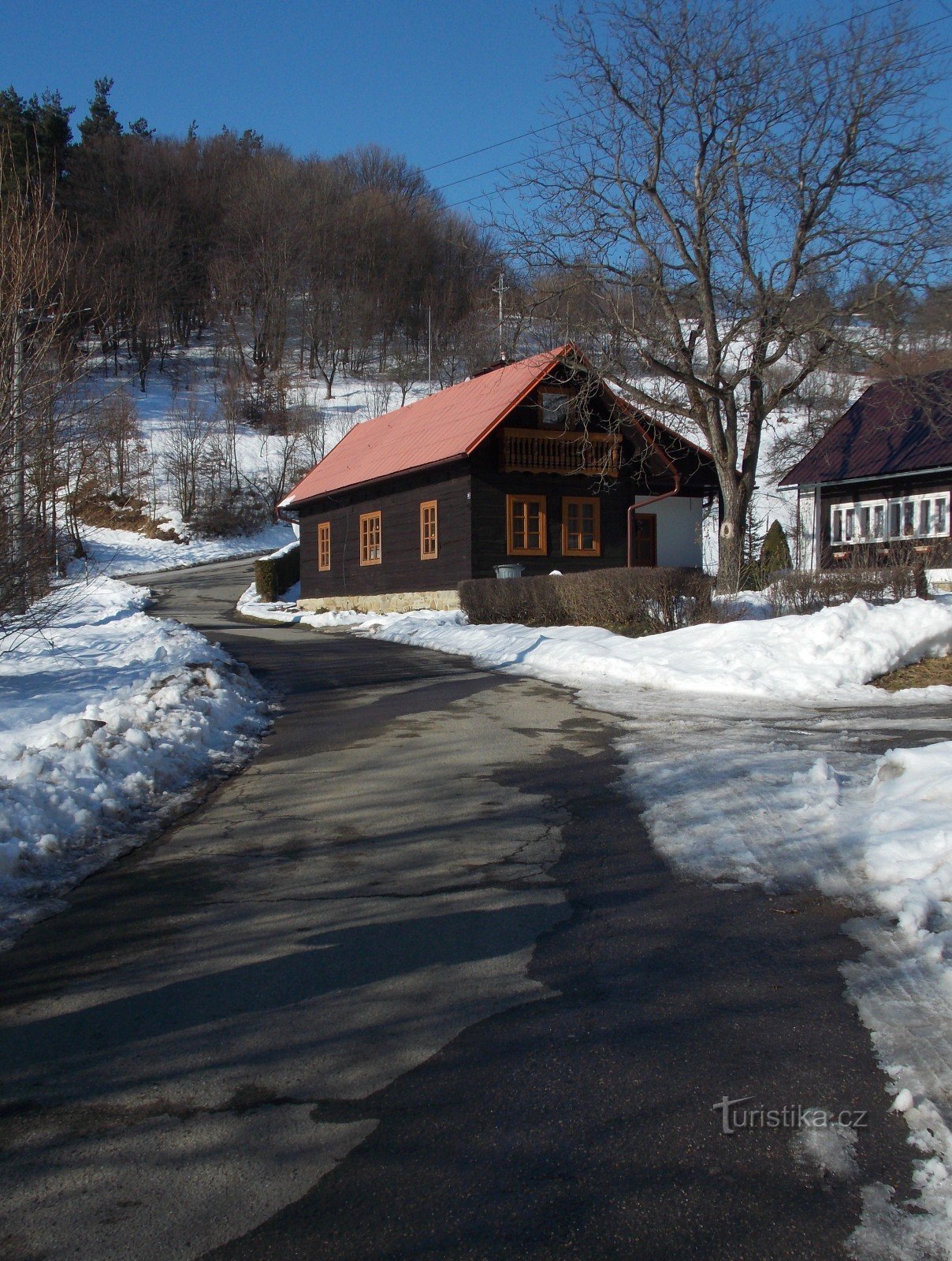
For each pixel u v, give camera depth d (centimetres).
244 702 1179
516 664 1522
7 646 1600
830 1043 375
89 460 1505
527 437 2539
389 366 8725
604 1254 265
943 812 595
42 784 687
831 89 1958
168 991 430
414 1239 272
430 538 2734
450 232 8900
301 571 3584
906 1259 262
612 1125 324
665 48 1975
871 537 2886
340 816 710
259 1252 268
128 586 4338
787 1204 284
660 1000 414
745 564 2358
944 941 452
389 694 1274
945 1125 320
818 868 562
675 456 2772
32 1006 418
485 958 460
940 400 2470
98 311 1667
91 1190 295
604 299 2156
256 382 8112
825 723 998
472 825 676
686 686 1251
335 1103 340
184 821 704
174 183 8619
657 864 584
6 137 1259
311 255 8694
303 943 482
